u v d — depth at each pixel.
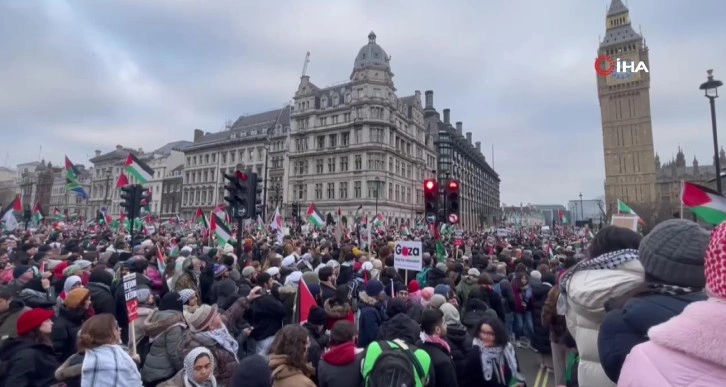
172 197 89.25
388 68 67.75
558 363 4.58
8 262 9.42
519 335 10.06
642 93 94.19
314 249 15.50
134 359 4.75
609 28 99.94
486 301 8.13
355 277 9.20
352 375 3.75
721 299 1.53
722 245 1.54
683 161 115.81
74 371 3.64
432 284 9.48
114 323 3.89
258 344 6.37
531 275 9.93
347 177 65.00
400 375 3.40
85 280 8.40
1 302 5.22
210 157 83.81
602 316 2.70
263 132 78.19
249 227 31.67
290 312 7.38
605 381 2.67
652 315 2.07
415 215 75.12
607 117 97.62
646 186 91.38
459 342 5.16
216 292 8.59
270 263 10.81
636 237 3.08
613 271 2.77
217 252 13.00
